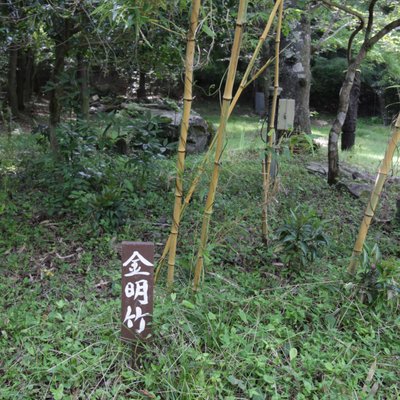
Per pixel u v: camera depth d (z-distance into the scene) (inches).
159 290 131.5
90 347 110.6
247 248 170.2
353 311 128.8
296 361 111.0
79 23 211.9
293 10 176.2
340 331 123.9
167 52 249.6
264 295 134.5
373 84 626.5
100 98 487.5
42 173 242.8
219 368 106.3
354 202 246.1
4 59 544.1
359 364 112.3
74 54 266.4
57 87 230.8
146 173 240.2
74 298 137.3
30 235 179.5
